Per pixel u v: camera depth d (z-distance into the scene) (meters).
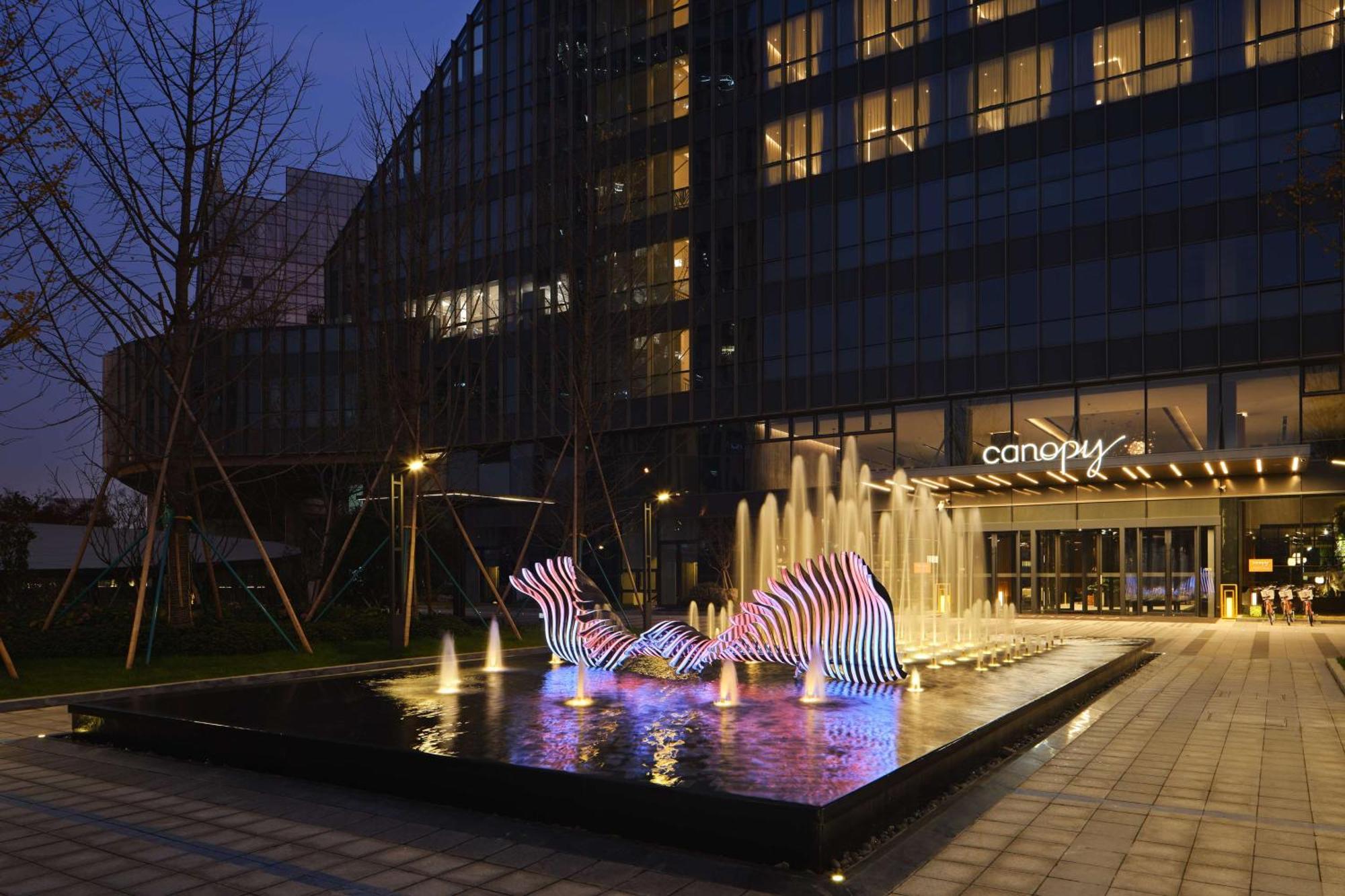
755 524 42.72
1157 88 34.84
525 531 47.19
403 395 24.83
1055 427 36.59
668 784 7.06
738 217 43.34
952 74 38.75
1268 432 33.06
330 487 36.03
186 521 19.64
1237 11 33.47
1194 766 9.65
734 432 43.62
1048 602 38.47
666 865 6.48
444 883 6.18
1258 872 6.35
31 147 15.97
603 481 32.12
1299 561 33.69
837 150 41.12
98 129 17.81
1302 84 32.28
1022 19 37.41
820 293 41.16
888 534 40.06
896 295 39.47
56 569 35.94
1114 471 34.16
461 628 24.08
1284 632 29.14
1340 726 12.09
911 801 7.80
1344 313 31.36
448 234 48.12
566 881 6.20
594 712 10.72
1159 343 34.38
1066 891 6.00
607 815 7.23
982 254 37.78
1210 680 17.28
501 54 49.97
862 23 40.81
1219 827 7.41
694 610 39.75
